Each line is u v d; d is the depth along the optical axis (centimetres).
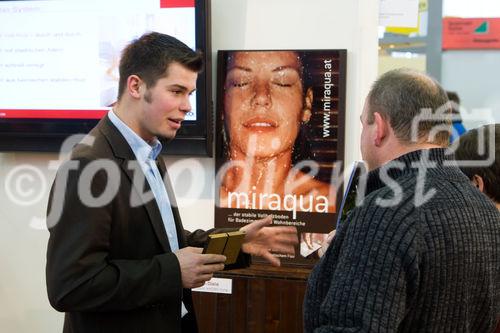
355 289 94
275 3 203
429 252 94
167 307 134
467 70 204
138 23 200
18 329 233
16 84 213
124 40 202
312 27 202
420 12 204
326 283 108
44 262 229
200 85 195
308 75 199
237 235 140
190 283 128
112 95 206
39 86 212
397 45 206
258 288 197
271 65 201
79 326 131
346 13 199
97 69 207
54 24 208
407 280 93
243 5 205
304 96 200
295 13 202
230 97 204
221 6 206
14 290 232
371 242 95
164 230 135
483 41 202
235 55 203
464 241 97
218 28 207
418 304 96
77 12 205
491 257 103
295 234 201
